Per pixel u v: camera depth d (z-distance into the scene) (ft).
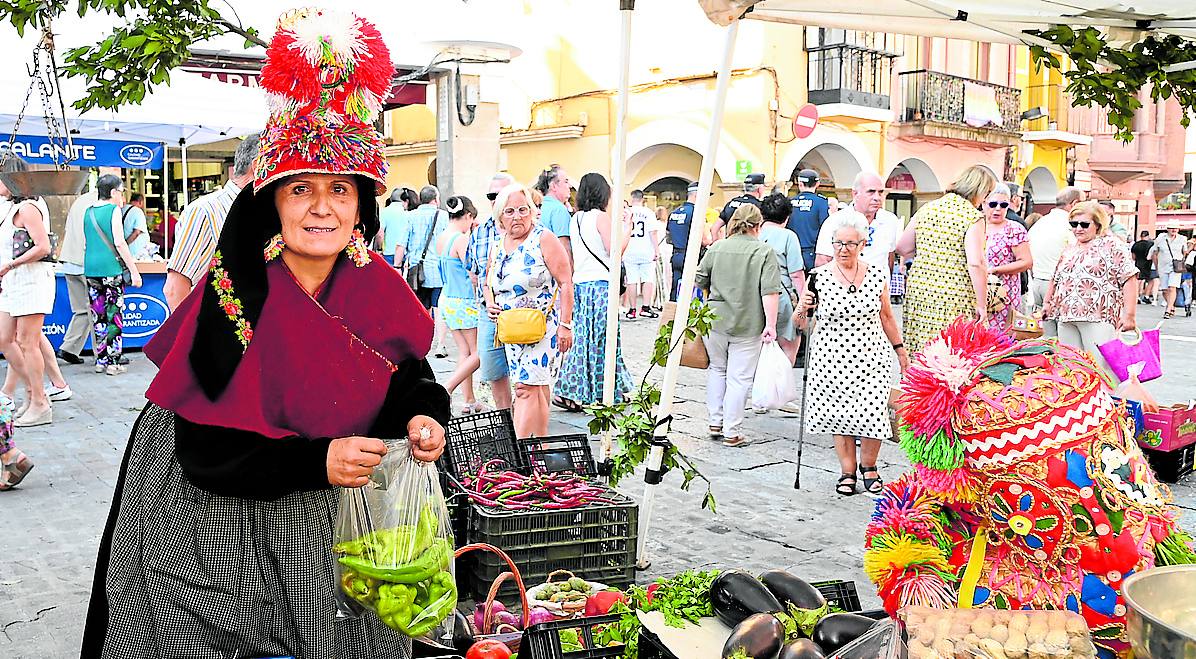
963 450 8.77
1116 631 8.56
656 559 16.88
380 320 8.34
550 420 27.30
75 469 22.33
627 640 10.28
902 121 76.48
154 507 8.06
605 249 27.22
